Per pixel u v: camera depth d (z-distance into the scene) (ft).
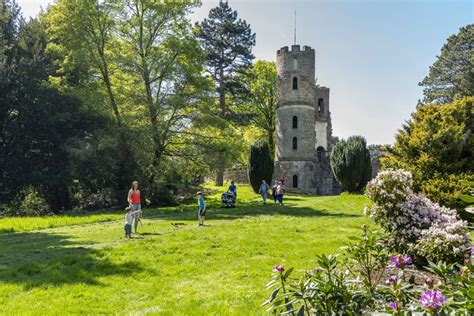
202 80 100.48
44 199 99.81
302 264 30.12
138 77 98.63
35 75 96.89
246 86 168.35
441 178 41.57
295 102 153.07
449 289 13.65
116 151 93.86
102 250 35.17
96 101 90.84
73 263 31.42
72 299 23.16
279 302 16.79
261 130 188.96
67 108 96.32
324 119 184.14
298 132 152.15
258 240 39.45
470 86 144.46
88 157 90.43
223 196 82.74
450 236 20.68
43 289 25.00
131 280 27.02
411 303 13.82
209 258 32.76
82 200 103.81
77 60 90.89
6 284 25.82
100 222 63.05
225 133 107.65
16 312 21.01
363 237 18.98
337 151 108.47
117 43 101.50
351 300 14.74
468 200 15.62
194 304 22.18
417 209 26.14
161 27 104.99
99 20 97.86
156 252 34.37
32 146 99.66
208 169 104.47
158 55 96.99
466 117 44.80
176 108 99.25
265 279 26.66
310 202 92.48
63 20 95.14
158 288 25.38
